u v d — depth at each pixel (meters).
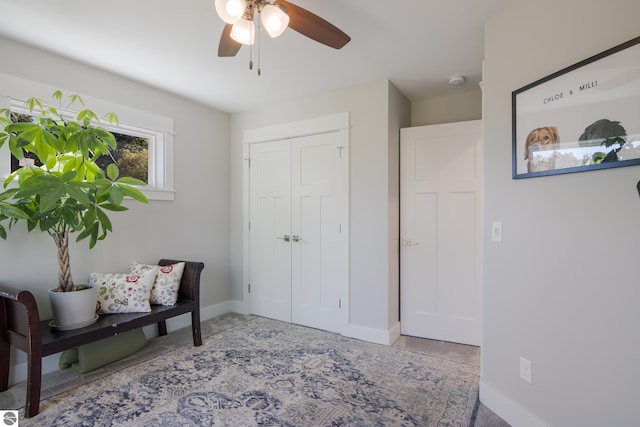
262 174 3.52
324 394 2.00
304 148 3.25
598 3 1.34
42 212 1.83
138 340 2.59
